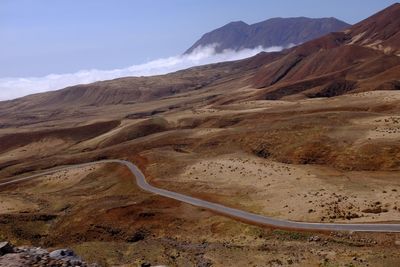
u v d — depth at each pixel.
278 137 143.62
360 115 149.88
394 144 113.12
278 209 84.88
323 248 61.62
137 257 63.00
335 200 82.38
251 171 114.44
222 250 66.19
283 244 67.12
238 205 92.50
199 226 86.19
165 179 124.44
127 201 109.94
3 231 100.94
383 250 57.75
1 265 25.67
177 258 61.81
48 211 122.62
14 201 138.88
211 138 164.25
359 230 66.69
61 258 27.89
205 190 106.62
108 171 155.62
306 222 75.38
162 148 166.75
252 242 72.12
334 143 125.44
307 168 111.62
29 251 28.94
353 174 101.31
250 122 183.62
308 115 162.75
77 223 102.00
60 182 158.62
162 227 90.44
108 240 91.00
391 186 87.25
